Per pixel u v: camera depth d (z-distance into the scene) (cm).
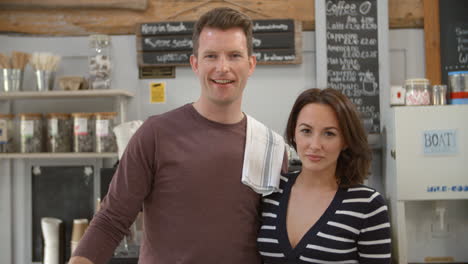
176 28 254
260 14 256
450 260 237
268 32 253
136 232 225
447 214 237
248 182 129
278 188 133
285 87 257
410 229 238
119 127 227
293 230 125
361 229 119
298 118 127
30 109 260
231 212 129
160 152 130
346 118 120
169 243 128
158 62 256
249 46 133
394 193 222
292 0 255
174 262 127
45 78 242
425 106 214
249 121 141
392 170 226
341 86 251
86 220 251
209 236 126
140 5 257
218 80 127
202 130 133
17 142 256
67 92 236
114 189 131
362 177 125
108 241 126
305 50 256
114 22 260
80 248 124
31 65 247
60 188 262
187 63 255
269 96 257
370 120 247
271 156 138
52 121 244
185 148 131
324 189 128
